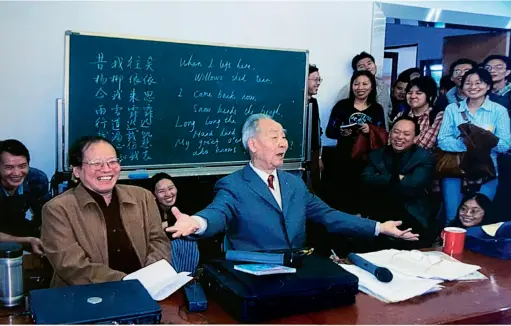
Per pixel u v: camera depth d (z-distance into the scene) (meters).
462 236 1.94
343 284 1.40
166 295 1.48
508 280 1.66
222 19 3.14
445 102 3.83
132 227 2.06
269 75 3.15
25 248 2.66
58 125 2.67
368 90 3.36
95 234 1.97
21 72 2.70
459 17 3.90
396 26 4.51
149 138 2.88
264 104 3.16
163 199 2.86
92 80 2.69
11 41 2.66
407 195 3.22
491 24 4.05
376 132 3.38
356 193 3.38
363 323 1.31
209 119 3.02
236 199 2.07
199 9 3.07
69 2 2.76
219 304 1.41
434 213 3.50
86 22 2.81
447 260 1.79
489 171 3.66
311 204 2.23
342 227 2.11
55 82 2.78
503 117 3.67
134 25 2.93
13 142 2.64
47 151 2.80
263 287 1.34
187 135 2.97
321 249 2.96
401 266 1.70
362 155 3.39
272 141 2.06
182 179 2.95
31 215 2.71
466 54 4.51
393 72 4.55
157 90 2.86
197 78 2.95
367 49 3.61
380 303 1.45
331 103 3.55
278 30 3.31
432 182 3.68
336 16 3.47
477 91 3.61
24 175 2.68
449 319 1.35
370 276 1.61
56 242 1.88
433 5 3.81
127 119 2.80
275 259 1.50
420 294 1.51
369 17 3.59
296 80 3.24
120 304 1.26
